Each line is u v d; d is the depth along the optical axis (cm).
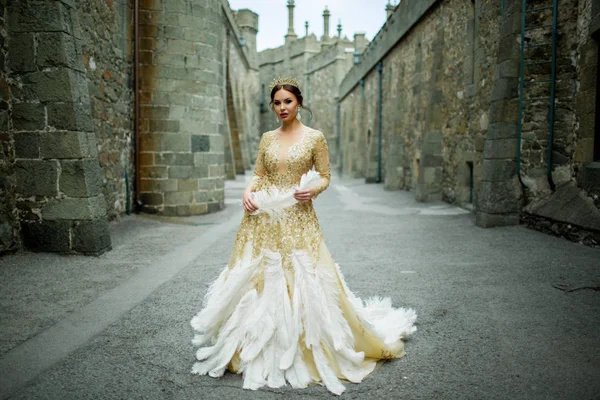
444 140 1231
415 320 352
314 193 261
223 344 262
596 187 602
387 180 1753
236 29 2522
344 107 3388
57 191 557
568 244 605
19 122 549
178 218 964
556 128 692
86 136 570
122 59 898
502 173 746
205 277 486
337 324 257
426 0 1336
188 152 1002
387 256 586
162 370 270
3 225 536
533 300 393
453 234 724
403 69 1728
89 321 352
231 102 2597
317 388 247
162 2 965
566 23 672
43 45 541
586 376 257
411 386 248
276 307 255
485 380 254
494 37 880
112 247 629
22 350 297
